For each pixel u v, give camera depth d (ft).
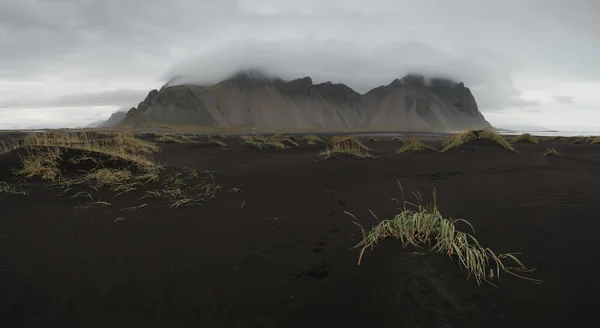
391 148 51.83
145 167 25.04
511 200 15.93
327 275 9.37
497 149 37.22
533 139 57.41
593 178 21.62
